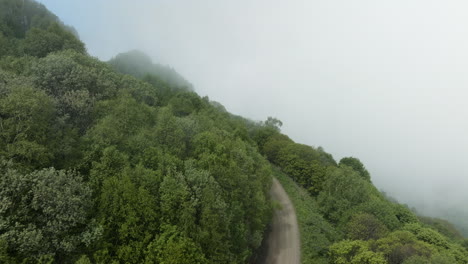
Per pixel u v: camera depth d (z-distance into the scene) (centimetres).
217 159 4722
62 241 2845
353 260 4738
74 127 4603
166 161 4178
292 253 6000
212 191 3900
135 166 3984
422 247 5166
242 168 5541
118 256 3039
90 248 3020
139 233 3247
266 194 6856
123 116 4912
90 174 3519
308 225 7069
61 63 5441
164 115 5288
